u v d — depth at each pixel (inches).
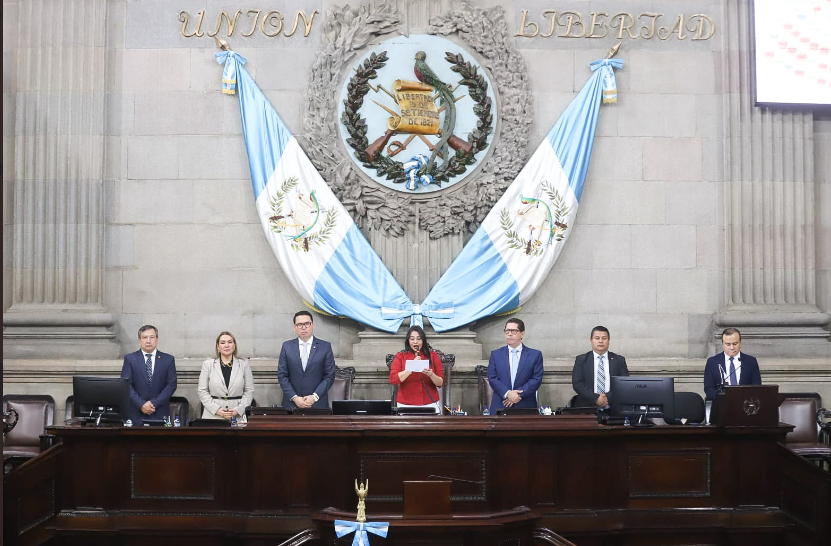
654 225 358.6
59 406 343.0
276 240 347.9
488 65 354.9
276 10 356.8
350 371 330.0
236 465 246.8
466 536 205.0
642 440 250.4
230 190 355.3
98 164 353.1
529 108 355.3
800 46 360.8
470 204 350.3
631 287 356.8
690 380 353.1
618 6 361.1
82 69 354.6
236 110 356.5
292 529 237.6
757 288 357.1
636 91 360.5
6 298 352.5
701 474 251.9
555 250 350.0
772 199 360.2
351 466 240.8
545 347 354.3
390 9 355.3
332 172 350.0
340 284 346.0
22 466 240.7
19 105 354.9
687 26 362.6
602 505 245.1
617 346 355.6
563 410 255.6
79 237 352.2
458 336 346.6
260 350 352.5
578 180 351.9
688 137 360.2
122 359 346.9
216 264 354.0
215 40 356.8
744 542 247.3
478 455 241.9
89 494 247.8
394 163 350.6
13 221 354.0
